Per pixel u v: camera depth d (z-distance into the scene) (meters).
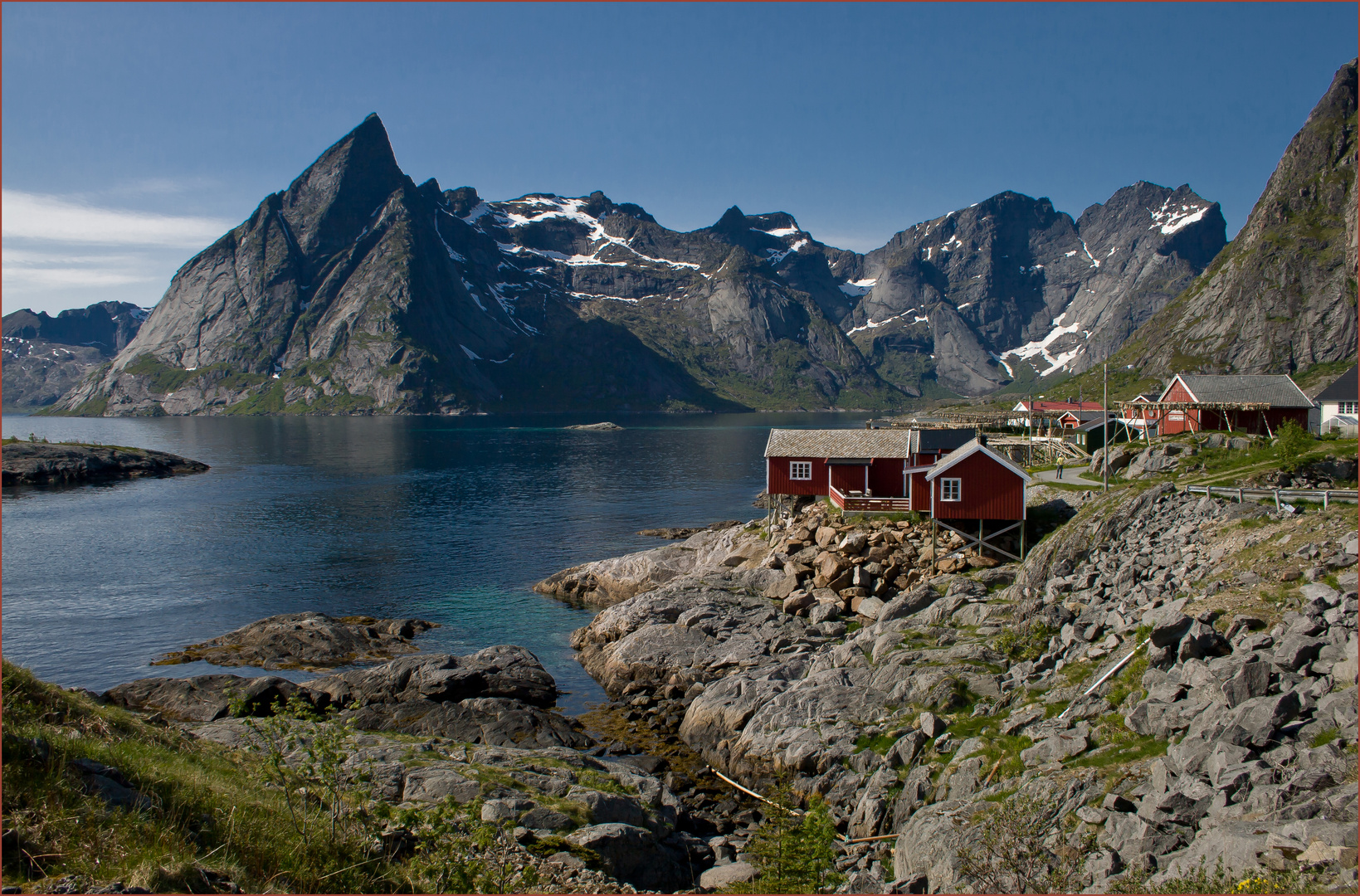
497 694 40.28
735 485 127.06
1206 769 18.28
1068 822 19.02
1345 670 18.95
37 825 14.67
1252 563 29.05
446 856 18.17
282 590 64.19
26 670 20.94
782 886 20.05
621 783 28.36
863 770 27.34
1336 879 13.12
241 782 20.45
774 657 40.91
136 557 75.88
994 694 29.12
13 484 133.25
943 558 48.22
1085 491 53.59
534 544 81.50
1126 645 27.23
